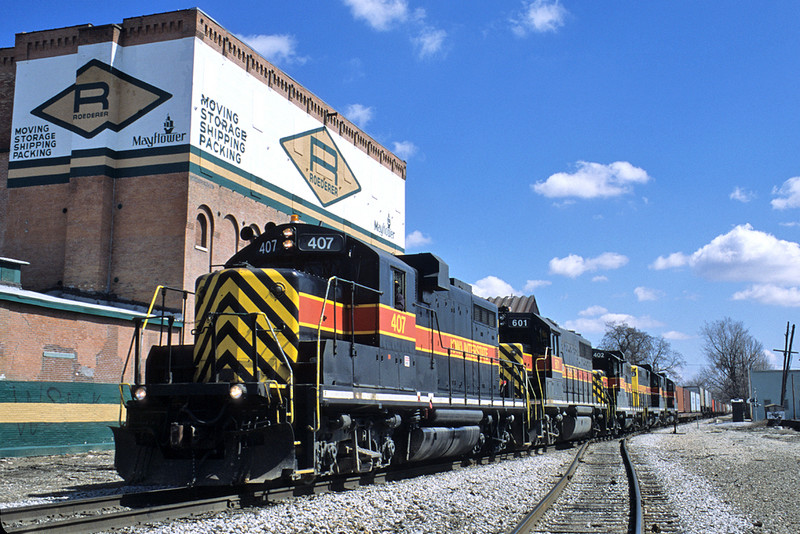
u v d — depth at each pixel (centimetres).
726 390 10862
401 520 881
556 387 2322
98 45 2906
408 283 1349
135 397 994
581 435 2678
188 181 2761
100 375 2155
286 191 3381
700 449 2419
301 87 3550
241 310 1058
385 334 1223
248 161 3119
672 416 5384
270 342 1042
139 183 2834
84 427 1984
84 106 2902
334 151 3856
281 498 1002
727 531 853
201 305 1095
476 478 1341
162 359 1112
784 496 1191
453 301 1631
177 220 2750
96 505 897
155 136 2831
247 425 963
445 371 1524
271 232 1234
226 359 1041
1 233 3000
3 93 3206
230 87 3022
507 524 870
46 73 3017
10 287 2247
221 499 916
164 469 985
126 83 2905
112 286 2805
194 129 2802
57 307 1994
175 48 2848
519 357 2052
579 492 1202
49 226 2925
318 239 1210
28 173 2994
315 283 1137
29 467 1542
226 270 1088
